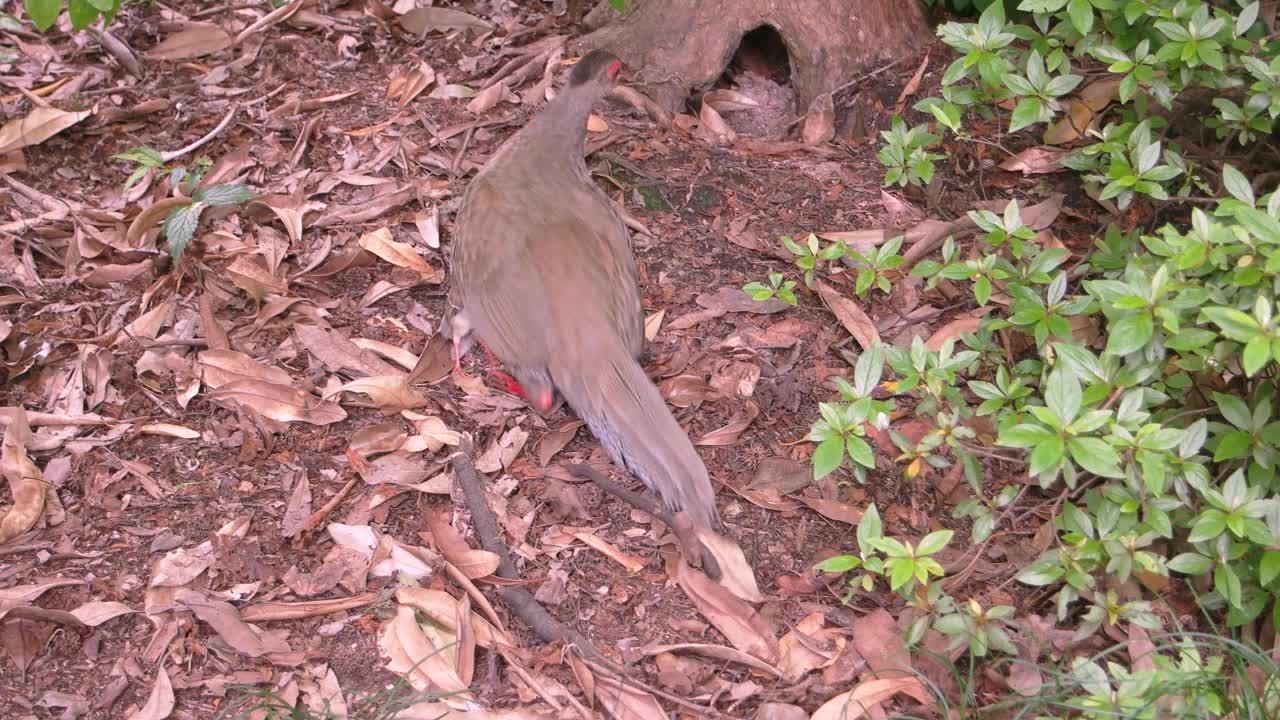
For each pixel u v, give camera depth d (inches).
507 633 100.2
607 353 102.3
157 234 114.4
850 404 99.6
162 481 104.2
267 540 102.3
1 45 125.0
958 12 126.0
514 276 104.4
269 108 122.8
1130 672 98.7
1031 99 107.3
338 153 119.8
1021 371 105.0
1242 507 95.8
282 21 128.3
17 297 110.9
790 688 99.2
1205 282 99.9
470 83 125.0
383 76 125.7
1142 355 98.3
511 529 103.7
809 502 105.3
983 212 105.2
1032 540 104.7
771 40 128.4
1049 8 106.8
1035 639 99.4
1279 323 92.7
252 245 114.4
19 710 96.4
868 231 116.3
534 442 107.5
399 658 98.6
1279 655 99.0
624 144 120.7
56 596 100.0
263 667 98.3
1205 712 95.3
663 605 101.7
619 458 102.0
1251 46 107.8
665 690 98.9
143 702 97.0
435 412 107.9
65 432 105.7
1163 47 105.7
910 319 113.0
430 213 116.1
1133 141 107.0
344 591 101.0
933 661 99.9
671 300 113.1
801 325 112.7
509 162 109.7
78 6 106.9
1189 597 102.4
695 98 124.0
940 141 115.9
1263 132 113.3
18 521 102.2
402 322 111.7
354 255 113.8
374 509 103.9
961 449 99.8
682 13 123.7
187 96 123.3
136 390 107.5
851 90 122.7
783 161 121.0
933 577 101.8
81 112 119.6
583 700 98.2
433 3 130.6
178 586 100.5
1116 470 94.0
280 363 109.3
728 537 102.7
